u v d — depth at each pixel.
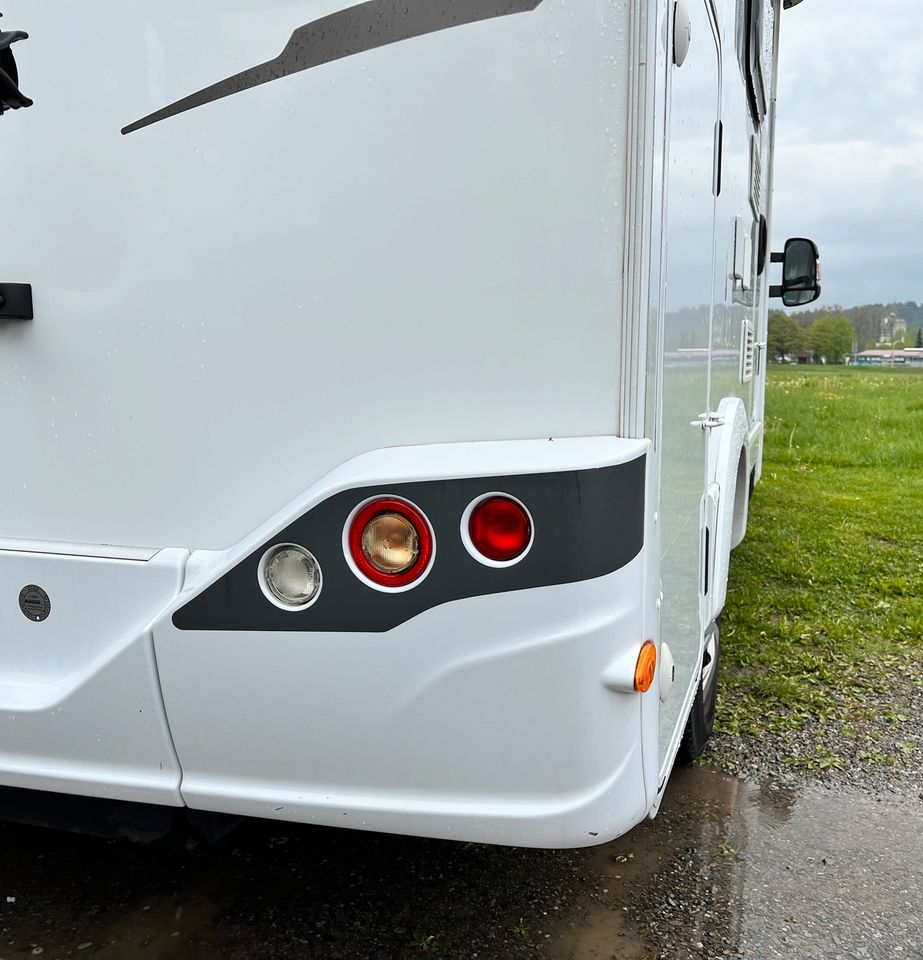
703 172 2.39
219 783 1.92
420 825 1.79
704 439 2.59
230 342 1.86
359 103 1.71
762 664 4.54
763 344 5.71
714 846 2.92
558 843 1.74
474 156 1.67
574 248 1.65
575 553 1.62
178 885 2.62
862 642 4.89
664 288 1.77
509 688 1.69
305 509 1.74
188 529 1.96
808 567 6.31
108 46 1.84
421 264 1.73
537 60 1.62
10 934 2.39
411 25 1.67
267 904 2.54
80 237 1.92
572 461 1.61
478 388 1.74
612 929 2.48
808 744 3.69
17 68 1.89
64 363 1.98
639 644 1.72
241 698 1.84
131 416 1.96
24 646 2.08
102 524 2.02
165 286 1.88
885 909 2.62
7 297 1.95
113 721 1.94
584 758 1.70
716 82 2.60
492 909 2.55
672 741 2.15
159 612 1.94
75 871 2.68
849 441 13.24
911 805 3.23
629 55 1.59
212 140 1.81
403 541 1.70
